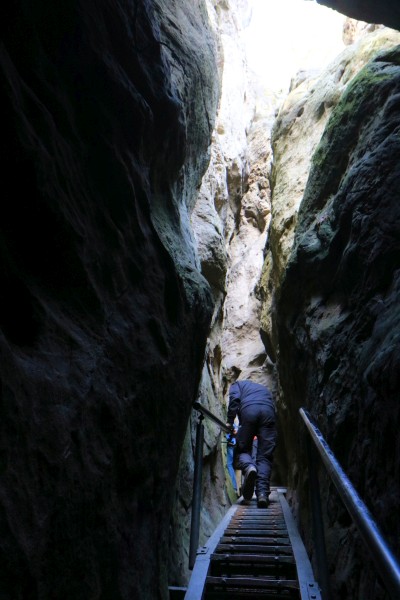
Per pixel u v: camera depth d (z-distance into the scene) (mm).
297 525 4262
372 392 2359
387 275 2961
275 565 3312
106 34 2602
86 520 1815
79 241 2092
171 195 3574
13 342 1691
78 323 2053
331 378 3217
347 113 4398
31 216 1900
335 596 2525
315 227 4449
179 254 3311
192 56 4113
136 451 2270
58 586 1603
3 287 1739
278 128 7137
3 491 1410
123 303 2438
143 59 2955
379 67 4320
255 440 6762
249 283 10008
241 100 10359
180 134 3406
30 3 2090
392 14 3799
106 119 2479
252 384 5996
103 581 1888
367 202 3354
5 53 1845
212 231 6520
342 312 3559
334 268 3879
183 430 3023
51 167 1965
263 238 10188
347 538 2527
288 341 4805
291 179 6352
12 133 1792
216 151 7840
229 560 3268
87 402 1910
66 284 2059
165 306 2857
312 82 7199
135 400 2299
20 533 1439
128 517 2168
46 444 1625
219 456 5930
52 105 2170
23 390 1565
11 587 1386
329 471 1982
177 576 3018
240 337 9695
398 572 1174
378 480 2158
